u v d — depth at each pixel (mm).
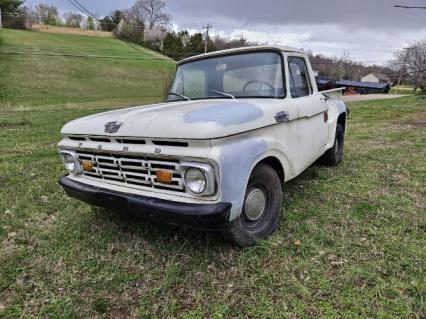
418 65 44062
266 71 3381
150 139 2490
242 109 2658
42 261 2834
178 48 67250
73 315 2229
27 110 19172
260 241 2879
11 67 41594
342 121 5441
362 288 2336
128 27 77812
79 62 50781
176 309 2250
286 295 2305
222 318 2148
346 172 4996
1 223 3537
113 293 2424
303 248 2848
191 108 2783
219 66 3648
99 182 2965
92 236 3189
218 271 2600
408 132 8453
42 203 4066
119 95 36688
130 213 2699
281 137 3051
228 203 2367
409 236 3020
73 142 3092
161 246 2947
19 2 70750
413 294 2256
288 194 4109
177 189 2486
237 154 2416
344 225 3264
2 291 2492
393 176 4754
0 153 6758
